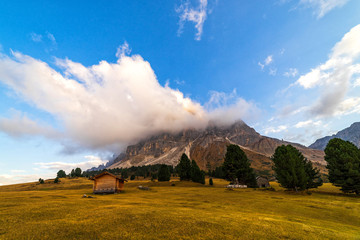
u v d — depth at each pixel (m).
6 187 119.50
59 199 28.92
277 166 50.91
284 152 54.84
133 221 14.74
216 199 33.62
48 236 11.47
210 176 181.00
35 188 102.00
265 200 33.44
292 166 46.06
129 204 24.44
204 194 42.28
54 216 16.23
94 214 16.91
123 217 15.82
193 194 42.38
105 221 14.62
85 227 13.13
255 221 16.47
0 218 15.38
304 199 35.34
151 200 30.48
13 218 15.38
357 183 40.34
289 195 41.62
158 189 59.59
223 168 70.88
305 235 13.55
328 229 15.95
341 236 14.06
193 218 16.19
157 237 11.64
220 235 12.39
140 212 17.91
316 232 14.48
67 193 46.34
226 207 25.09
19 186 118.81
